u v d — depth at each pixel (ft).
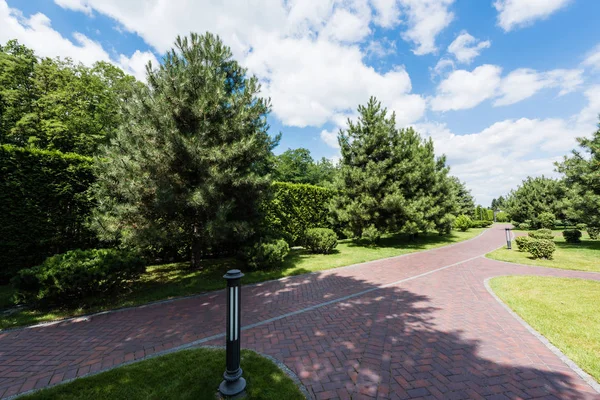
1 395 8.72
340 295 20.61
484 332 13.74
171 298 19.97
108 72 62.75
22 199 23.07
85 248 26.30
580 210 43.42
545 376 9.75
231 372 8.35
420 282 24.66
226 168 24.41
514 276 26.02
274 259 28.55
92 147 53.26
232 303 8.46
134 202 22.80
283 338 13.04
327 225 57.11
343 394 8.66
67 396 8.30
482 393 8.75
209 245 28.43
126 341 12.77
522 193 98.22
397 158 49.93
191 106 23.25
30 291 16.74
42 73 51.80
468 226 103.09
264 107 27.32
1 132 48.96
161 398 8.09
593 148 40.40
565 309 16.66
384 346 12.19
